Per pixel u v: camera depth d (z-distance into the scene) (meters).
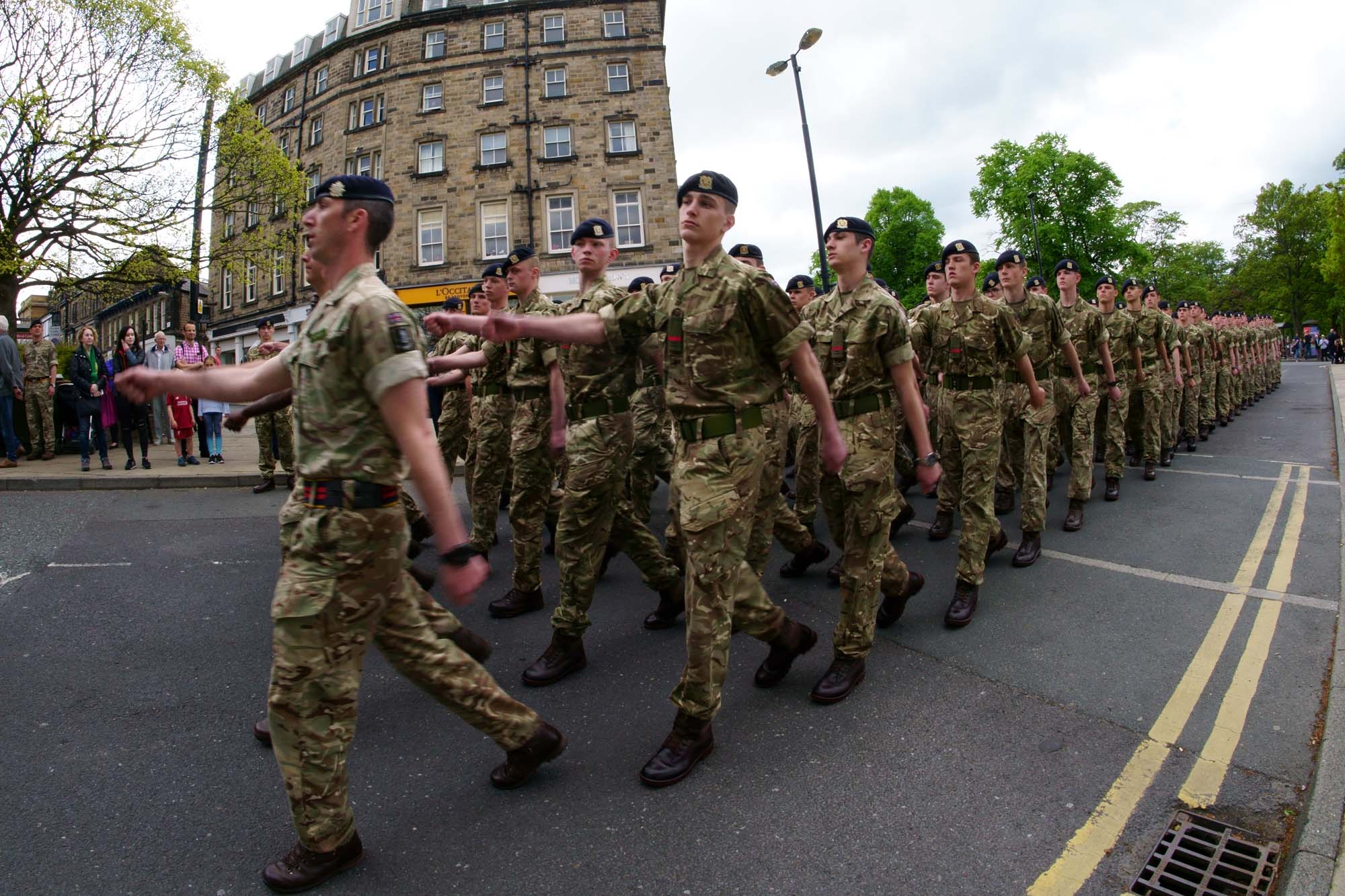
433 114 25.64
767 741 3.10
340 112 27.75
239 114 18.81
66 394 10.87
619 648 4.12
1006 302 5.85
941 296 5.77
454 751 3.10
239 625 4.40
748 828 2.55
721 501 2.77
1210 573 4.93
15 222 16.17
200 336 19.70
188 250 17.95
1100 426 7.61
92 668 3.82
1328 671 3.48
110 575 5.21
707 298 2.78
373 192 2.22
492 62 25.31
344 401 2.11
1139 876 2.30
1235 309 69.31
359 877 2.35
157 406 12.32
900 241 49.38
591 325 2.85
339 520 2.11
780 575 5.32
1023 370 4.66
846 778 2.83
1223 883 2.25
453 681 2.54
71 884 2.32
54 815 2.66
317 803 2.27
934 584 5.00
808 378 2.81
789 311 2.76
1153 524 6.20
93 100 16.27
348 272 2.19
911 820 2.57
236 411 3.08
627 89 25.16
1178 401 9.12
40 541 5.93
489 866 2.39
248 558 5.68
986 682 3.56
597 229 4.02
